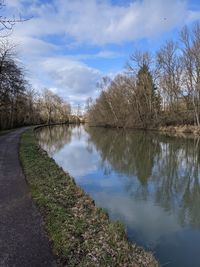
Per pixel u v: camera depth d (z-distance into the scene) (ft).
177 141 108.47
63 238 18.81
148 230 28.02
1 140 84.28
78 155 78.33
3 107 141.69
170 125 164.04
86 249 18.40
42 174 38.17
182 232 27.99
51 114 324.80
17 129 155.22
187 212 33.68
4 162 45.73
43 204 25.30
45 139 128.36
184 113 154.81
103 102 243.40
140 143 105.60
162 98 181.57
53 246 17.67
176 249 24.32
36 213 23.15
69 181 37.37
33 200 26.50
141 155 76.89
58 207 24.94
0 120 147.02
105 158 72.43
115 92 221.25
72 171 55.57
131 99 199.21
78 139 130.93
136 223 29.71
